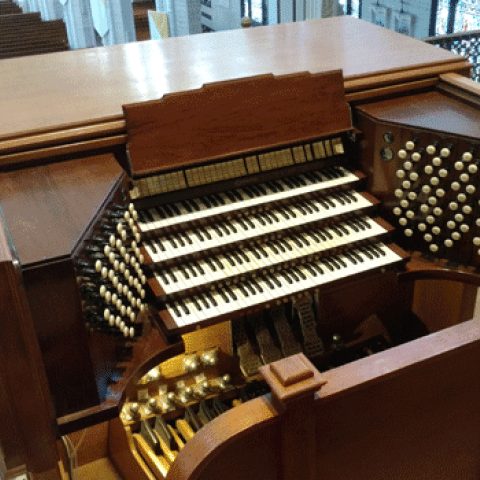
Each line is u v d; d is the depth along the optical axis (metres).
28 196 2.54
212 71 3.42
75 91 3.21
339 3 6.15
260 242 3.09
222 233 3.04
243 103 3.02
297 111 3.12
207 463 1.74
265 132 3.07
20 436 2.22
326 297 3.52
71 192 2.55
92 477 3.31
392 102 3.28
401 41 3.81
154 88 3.21
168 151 2.90
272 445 1.89
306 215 3.17
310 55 3.61
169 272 2.92
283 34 4.09
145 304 2.88
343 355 3.74
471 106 3.17
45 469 2.34
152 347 2.71
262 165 3.19
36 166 2.77
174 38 4.12
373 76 3.27
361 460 2.10
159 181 3.00
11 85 3.36
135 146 2.84
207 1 6.49
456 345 2.00
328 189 3.25
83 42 8.97
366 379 1.88
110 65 3.62
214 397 3.40
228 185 3.18
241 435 1.77
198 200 3.13
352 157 3.35
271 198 3.16
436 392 2.10
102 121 2.85
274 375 1.79
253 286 2.97
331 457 2.02
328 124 3.18
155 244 2.97
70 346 2.36
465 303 3.62
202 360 3.30
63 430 2.46
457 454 2.35
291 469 1.93
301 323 3.51
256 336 3.40
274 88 3.07
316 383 1.76
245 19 4.36
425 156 3.01
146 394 3.26
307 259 3.07
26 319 2.03
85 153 2.84
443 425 2.21
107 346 2.55
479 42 4.99
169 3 6.10
